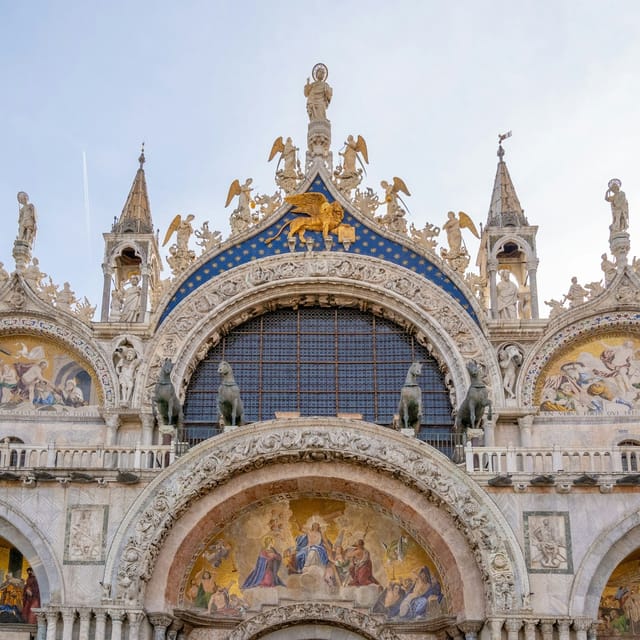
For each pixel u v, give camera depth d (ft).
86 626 109.19
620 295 133.39
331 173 142.51
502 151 146.82
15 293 134.82
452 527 114.73
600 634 117.29
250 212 140.56
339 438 116.16
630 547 112.27
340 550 120.26
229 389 118.93
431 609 117.08
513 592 109.40
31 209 139.54
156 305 134.41
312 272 136.15
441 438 130.93
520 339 132.36
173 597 114.11
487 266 138.21
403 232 138.41
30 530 112.78
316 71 149.48
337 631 117.80
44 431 130.41
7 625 117.19
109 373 131.54
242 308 135.44
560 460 115.65
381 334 137.18
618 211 137.28
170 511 113.09
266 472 117.08
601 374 132.16
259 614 117.08
